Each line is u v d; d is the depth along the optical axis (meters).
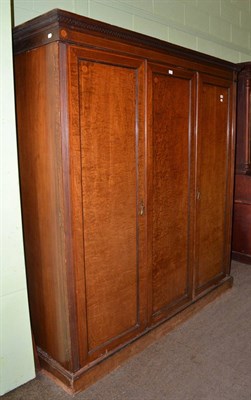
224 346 2.26
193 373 2.01
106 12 2.58
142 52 1.92
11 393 1.87
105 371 1.99
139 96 1.94
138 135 1.97
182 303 2.53
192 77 2.29
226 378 1.97
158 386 1.91
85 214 1.77
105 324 1.97
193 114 2.35
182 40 3.25
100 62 1.71
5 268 1.79
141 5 2.82
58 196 1.70
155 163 2.12
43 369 2.04
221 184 2.75
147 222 2.12
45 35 1.60
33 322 2.10
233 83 2.69
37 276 1.98
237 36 3.93
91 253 1.83
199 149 2.44
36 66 1.68
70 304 1.78
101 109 1.75
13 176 1.77
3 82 1.67
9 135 1.73
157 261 2.25
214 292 2.84
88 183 1.76
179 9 3.17
